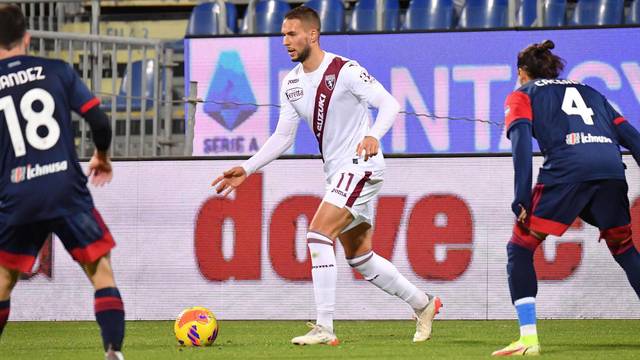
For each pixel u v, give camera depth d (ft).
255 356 58.18
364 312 91.20
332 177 67.82
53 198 47.29
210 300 93.66
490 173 90.22
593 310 89.25
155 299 94.43
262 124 112.78
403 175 91.25
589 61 108.06
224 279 93.40
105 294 48.34
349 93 66.23
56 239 95.40
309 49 66.64
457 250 90.53
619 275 88.89
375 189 67.46
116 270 95.04
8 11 49.85
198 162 94.07
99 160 50.47
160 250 94.48
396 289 69.10
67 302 95.35
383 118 63.93
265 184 92.89
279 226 92.63
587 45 108.06
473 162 90.48
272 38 112.88
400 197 91.25
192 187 94.17
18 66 48.70
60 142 47.85
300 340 66.28
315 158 92.07
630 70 107.55
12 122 47.88
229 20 134.10
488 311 89.97
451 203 90.63
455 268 90.48
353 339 71.61
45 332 82.99
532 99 58.13
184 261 94.12
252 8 126.11
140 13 148.56
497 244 90.07
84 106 48.57
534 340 57.16
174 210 94.43
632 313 88.89
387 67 111.14
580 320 88.43
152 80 131.64
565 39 108.27
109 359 47.78
